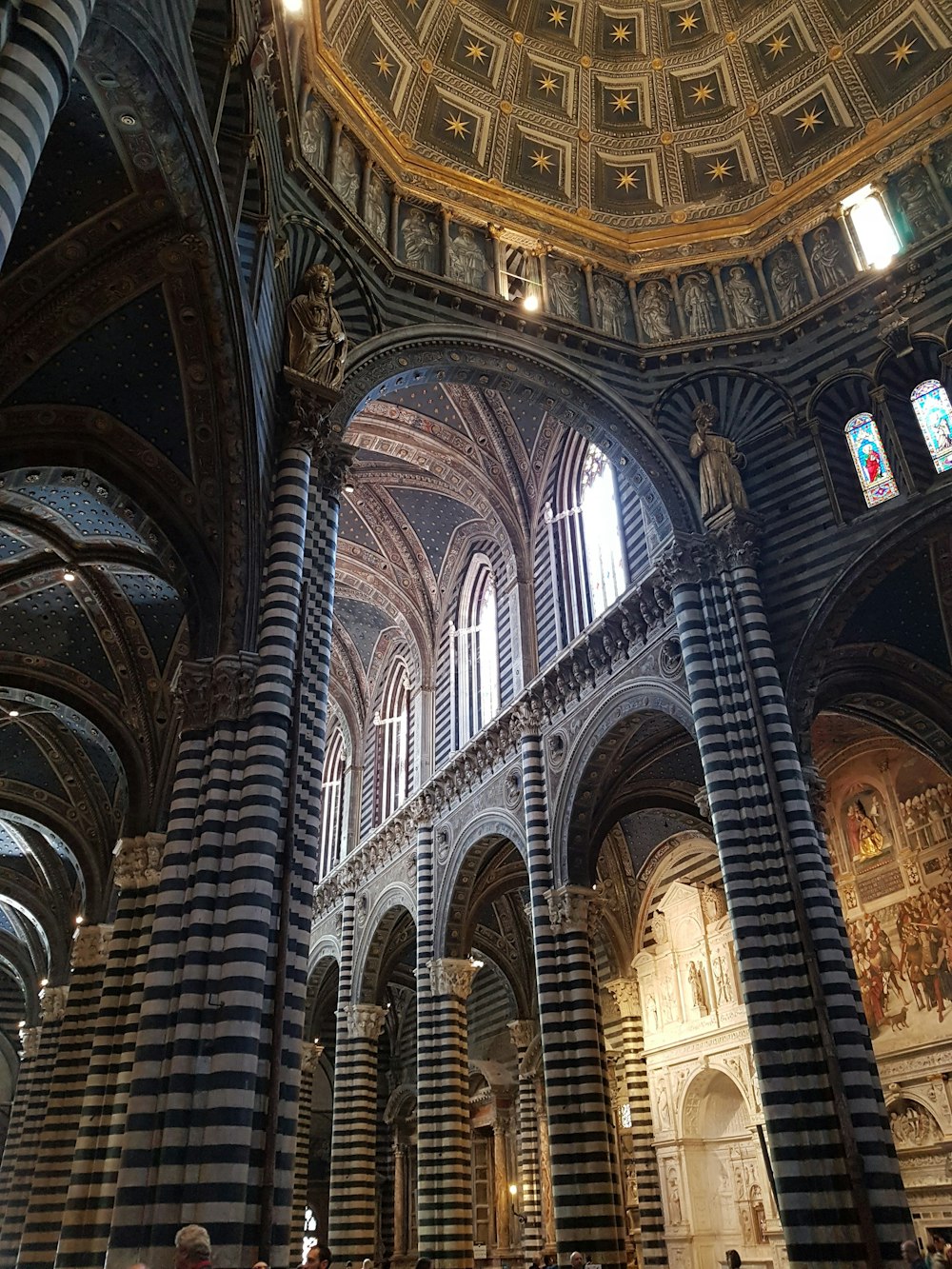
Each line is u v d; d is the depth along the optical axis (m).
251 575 16.47
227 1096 12.59
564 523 28.34
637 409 23.27
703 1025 30.33
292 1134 13.43
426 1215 25.00
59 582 22.75
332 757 45.25
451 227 24.25
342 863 37.62
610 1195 19.67
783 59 25.84
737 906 17.39
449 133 25.27
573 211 25.94
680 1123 30.50
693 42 26.58
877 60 24.41
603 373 23.67
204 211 13.10
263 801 14.68
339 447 19.59
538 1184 32.62
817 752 27.95
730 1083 30.00
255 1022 13.23
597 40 26.78
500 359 22.91
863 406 21.86
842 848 27.64
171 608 23.77
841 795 28.02
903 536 19.53
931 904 24.75
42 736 29.56
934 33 23.59
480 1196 38.78
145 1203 12.19
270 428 17.52
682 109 26.83
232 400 15.52
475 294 23.00
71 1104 26.52
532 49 26.41
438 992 27.88
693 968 31.12
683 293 25.19
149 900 23.11
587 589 26.73
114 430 16.14
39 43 7.12
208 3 14.29
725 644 20.09
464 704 32.16
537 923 23.19
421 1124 26.28
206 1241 6.67
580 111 26.78
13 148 6.70
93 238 13.60
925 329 21.06
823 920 16.81
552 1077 21.14
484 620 32.19
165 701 24.84
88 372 15.31
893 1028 25.19
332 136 22.14
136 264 13.94
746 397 23.33
